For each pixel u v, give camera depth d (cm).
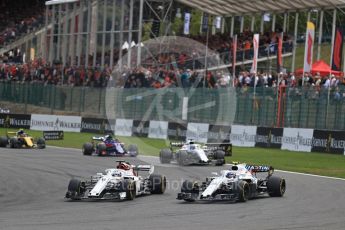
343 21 14350
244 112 10000
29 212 3925
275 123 9556
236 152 8806
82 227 3303
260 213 3916
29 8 18188
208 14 13588
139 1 12394
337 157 8225
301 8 12088
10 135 11619
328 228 3388
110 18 13088
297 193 5003
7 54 16988
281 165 7325
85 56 13762
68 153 8631
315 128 8994
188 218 3681
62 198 4669
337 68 8900
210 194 4297
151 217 3709
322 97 8931
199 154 7044
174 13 14375
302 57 12875
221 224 3469
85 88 12456
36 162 7288
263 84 10262
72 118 12475
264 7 12544
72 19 14238
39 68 14238
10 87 13975
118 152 8231
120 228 3288
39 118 12900
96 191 4391
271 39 12019
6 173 6241
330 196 4866
